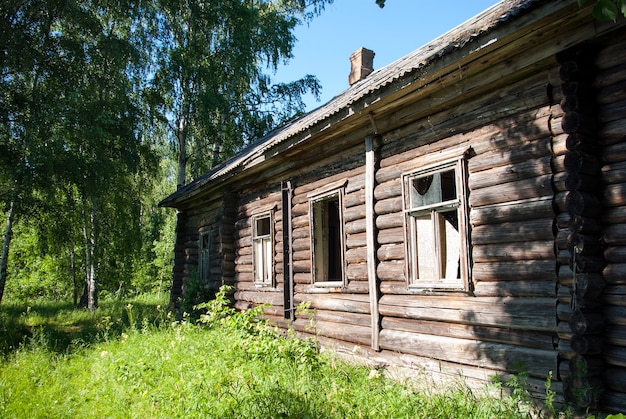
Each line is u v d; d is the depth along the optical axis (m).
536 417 4.12
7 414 4.93
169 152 23.09
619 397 3.66
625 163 3.83
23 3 12.88
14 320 12.48
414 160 5.88
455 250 5.61
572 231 3.89
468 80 5.12
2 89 12.59
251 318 7.34
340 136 7.26
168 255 27.39
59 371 6.76
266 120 20.80
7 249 13.10
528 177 4.49
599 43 4.04
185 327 8.02
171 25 18.23
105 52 14.31
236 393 4.45
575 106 3.94
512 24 4.09
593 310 3.82
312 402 4.13
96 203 14.90
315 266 7.85
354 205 6.94
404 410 3.93
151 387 5.35
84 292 18.53
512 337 4.53
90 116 13.30
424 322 5.56
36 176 12.20
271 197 9.48
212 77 18.44
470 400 4.21
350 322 6.84
